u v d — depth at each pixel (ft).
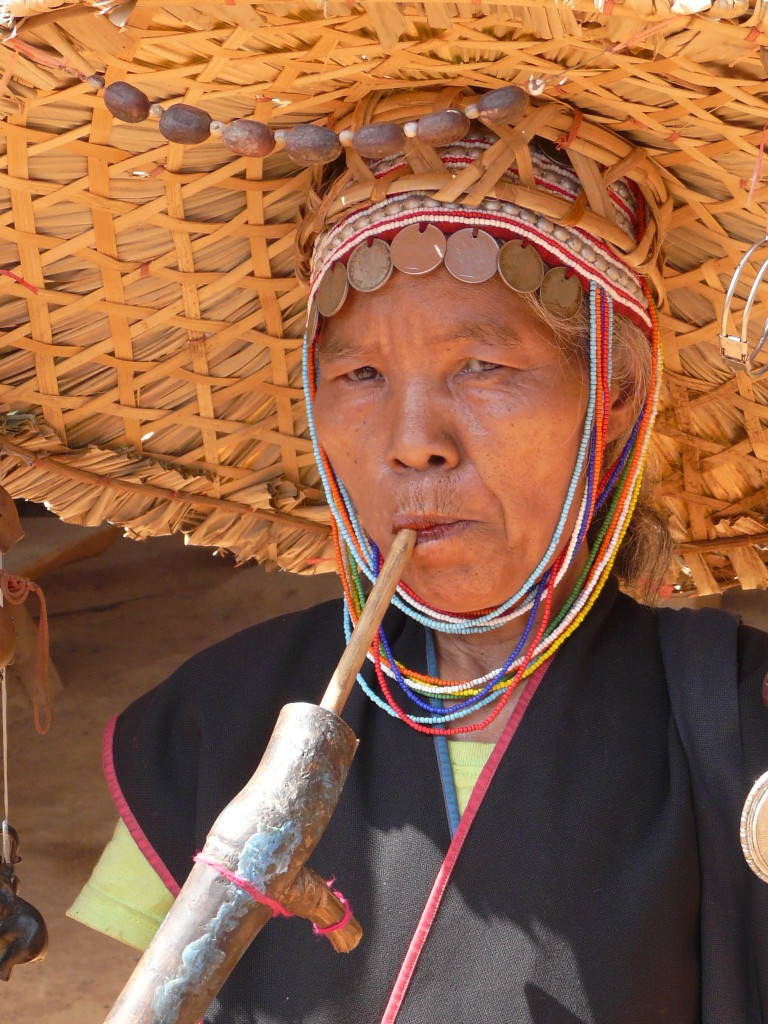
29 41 3.14
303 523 5.02
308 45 3.22
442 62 3.30
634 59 3.06
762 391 4.45
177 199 4.05
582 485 3.89
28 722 9.79
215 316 4.45
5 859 4.10
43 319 4.25
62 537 11.84
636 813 3.61
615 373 3.96
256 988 3.68
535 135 3.68
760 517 4.86
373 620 3.35
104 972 7.33
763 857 3.18
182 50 3.25
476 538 3.64
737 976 3.48
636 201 3.93
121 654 10.76
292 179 4.13
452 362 3.62
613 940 3.44
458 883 3.57
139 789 4.17
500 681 3.85
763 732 3.63
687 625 3.96
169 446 4.74
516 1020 3.39
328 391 3.89
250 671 4.24
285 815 2.71
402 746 3.86
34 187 3.86
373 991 3.53
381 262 3.63
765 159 3.52
